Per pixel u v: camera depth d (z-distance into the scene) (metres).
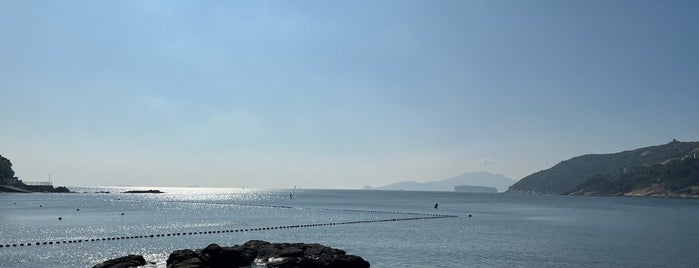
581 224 104.75
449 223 105.81
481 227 95.44
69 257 51.94
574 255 56.66
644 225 102.12
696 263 51.66
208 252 44.81
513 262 51.81
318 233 81.06
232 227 89.50
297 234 79.38
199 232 79.00
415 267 48.59
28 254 53.50
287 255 48.81
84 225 86.81
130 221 98.44
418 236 76.94
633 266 49.81
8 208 135.75
